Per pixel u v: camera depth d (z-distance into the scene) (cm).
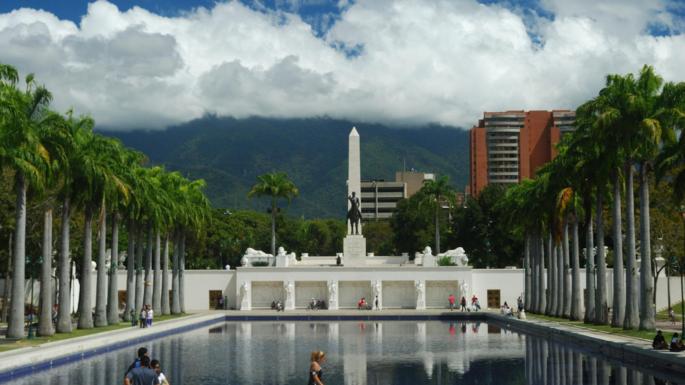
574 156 6400
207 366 4316
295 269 10600
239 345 5562
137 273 7931
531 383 3581
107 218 8169
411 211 14662
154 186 7675
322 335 6531
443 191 12619
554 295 8325
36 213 7219
